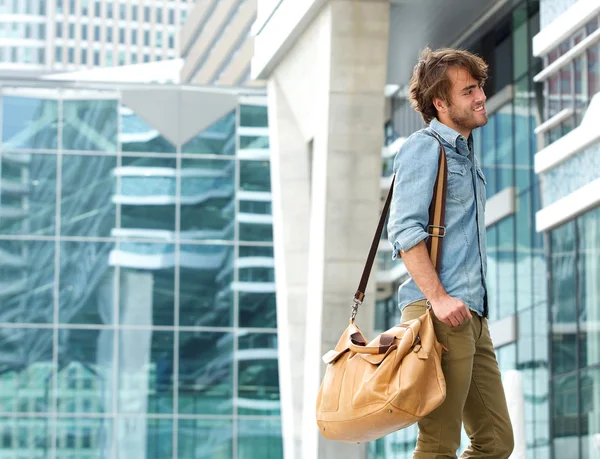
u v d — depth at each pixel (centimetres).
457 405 448
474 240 458
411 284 461
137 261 3762
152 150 3791
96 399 3706
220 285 3772
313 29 2125
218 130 3806
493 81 2225
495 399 468
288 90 2378
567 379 1900
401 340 443
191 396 3725
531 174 2069
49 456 3675
